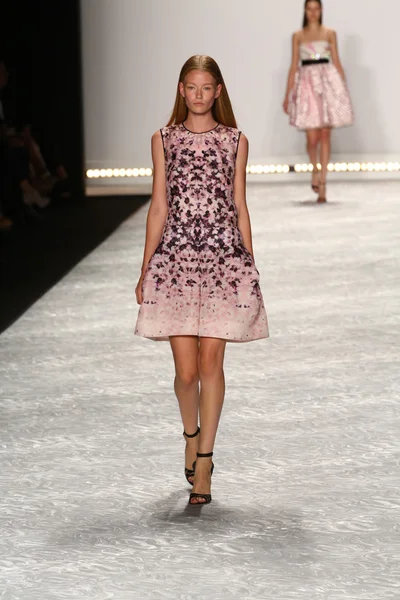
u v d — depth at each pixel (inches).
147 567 257.9
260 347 494.0
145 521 289.4
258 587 245.0
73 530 283.7
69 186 1161.4
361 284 639.8
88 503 304.3
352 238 812.6
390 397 406.6
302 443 354.3
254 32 1202.6
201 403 304.7
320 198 1038.4
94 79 1210.6
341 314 560.1
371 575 251.3
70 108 1159.0
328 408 393.7
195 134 312.3
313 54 1015.6
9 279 674.2
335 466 331.6
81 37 1198.9
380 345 492.1
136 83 1212.5
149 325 305.3
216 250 307.1
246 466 333.1
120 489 315.6
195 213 308.3
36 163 1007.0
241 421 379.6
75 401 409.1
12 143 892.6
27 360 475.5
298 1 1195.9
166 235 309.9
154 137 314.5
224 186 309.9
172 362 470.0
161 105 1216.2
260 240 812.6
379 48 1209.4
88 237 855.1
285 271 685.3
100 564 260.2
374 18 1202.6
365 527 282.0
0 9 1131.3
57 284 655.8
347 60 1212.5
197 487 302.0
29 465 337.7
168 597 240.4
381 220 903.7
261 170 1243.8
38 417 388.8
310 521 287.1
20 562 262.2
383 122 1226.6
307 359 469.1
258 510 296.4
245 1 1197.1
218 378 304.7
